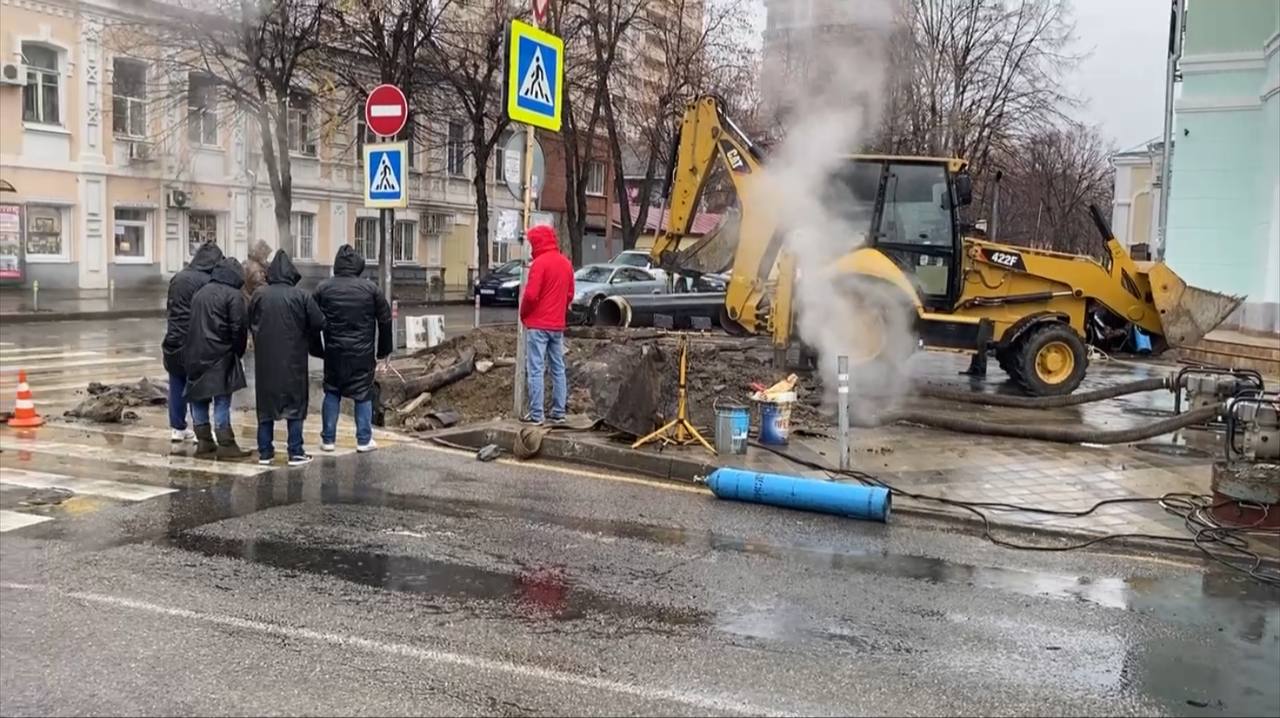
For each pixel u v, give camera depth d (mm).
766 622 4980
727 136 12820
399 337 18438
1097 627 5109
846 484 7348
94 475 7719
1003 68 30016
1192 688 4344
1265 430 7098
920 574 5938
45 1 26797
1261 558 6414
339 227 37156
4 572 5355
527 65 9297
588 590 5367
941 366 16891
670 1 31266
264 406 8242
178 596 5051
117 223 29562
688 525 6840
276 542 6074
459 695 3969
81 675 4062
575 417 10086
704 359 12961
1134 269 13773
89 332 19281
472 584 5398
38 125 26969
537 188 10352
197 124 30938
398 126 11805
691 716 3852
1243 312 18969
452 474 8180
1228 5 19328
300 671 4160
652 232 47438
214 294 8328
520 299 9820
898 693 4172
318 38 25797
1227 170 19547
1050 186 49406
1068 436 10023
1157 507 7629
